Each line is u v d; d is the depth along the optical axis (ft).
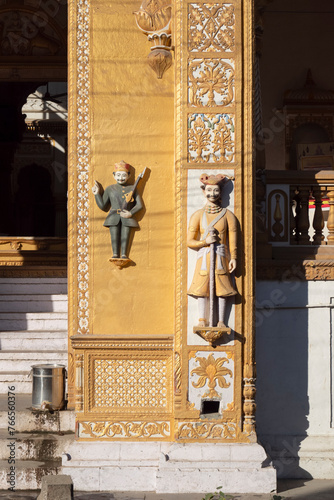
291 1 45.27
